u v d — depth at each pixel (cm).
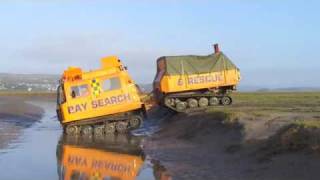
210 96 3859
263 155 1842
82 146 2823
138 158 2330
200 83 3878
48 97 11812
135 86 3562
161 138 3034
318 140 1647
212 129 2666
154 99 3900
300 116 2503
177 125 3238
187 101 3828
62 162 2208
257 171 1697
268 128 2239
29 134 3528
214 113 2895
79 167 2077
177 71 3844
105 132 3475
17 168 2025
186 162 2088
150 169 1998
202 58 3909
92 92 3475
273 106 3547
